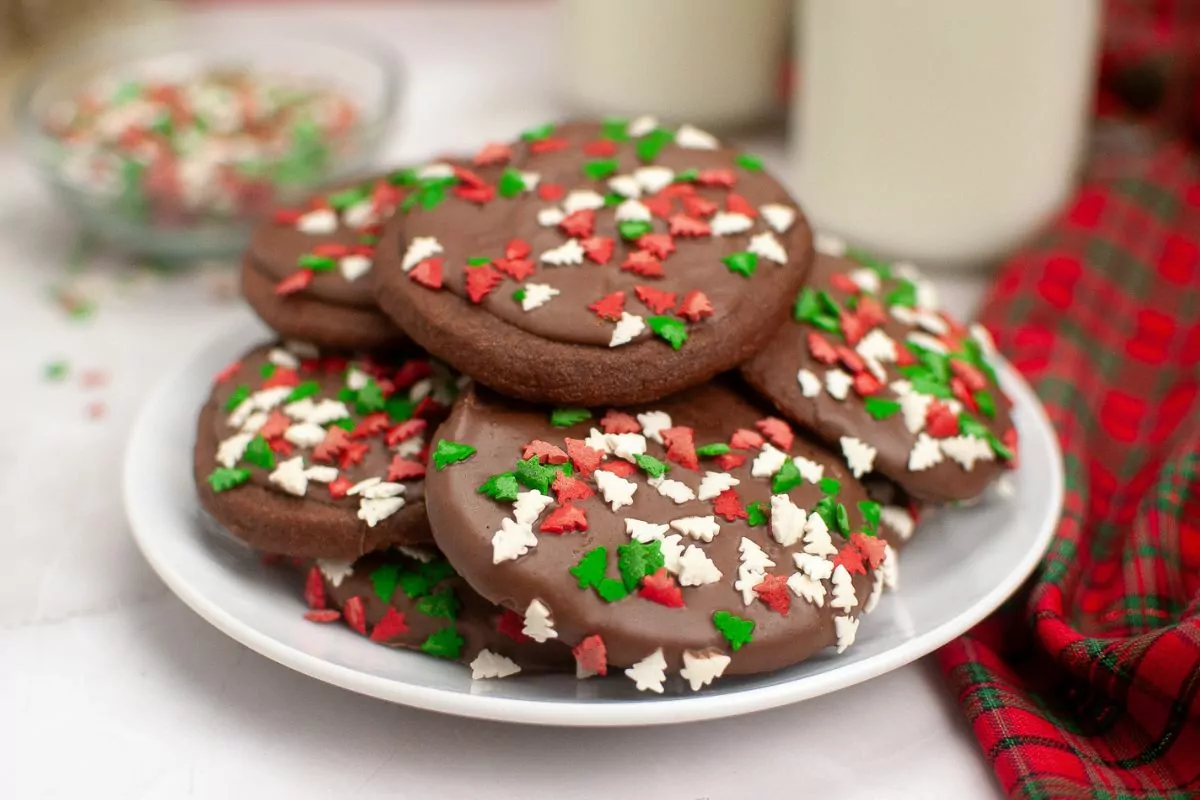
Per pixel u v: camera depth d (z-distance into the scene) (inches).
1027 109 14.3
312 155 15.2
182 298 15.3
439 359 11.1
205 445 11.1
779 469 10.3
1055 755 9.7
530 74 20.1
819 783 9.9
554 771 9.9
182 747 10.1
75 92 17.2
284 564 10.8
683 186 11.3
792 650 9.6
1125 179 15.6
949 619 10.1
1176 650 9.7
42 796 9.8
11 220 16.9
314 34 18.2
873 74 14.3
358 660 9.9
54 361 14.3
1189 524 11.2
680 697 9.5
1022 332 13.6
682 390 10.8
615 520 9.8
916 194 14.8
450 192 11.3
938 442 10.8
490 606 10.1
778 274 10.8
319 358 11.6
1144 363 13.6
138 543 10.9
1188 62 16.9
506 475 9.9
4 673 10.7
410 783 9.9
